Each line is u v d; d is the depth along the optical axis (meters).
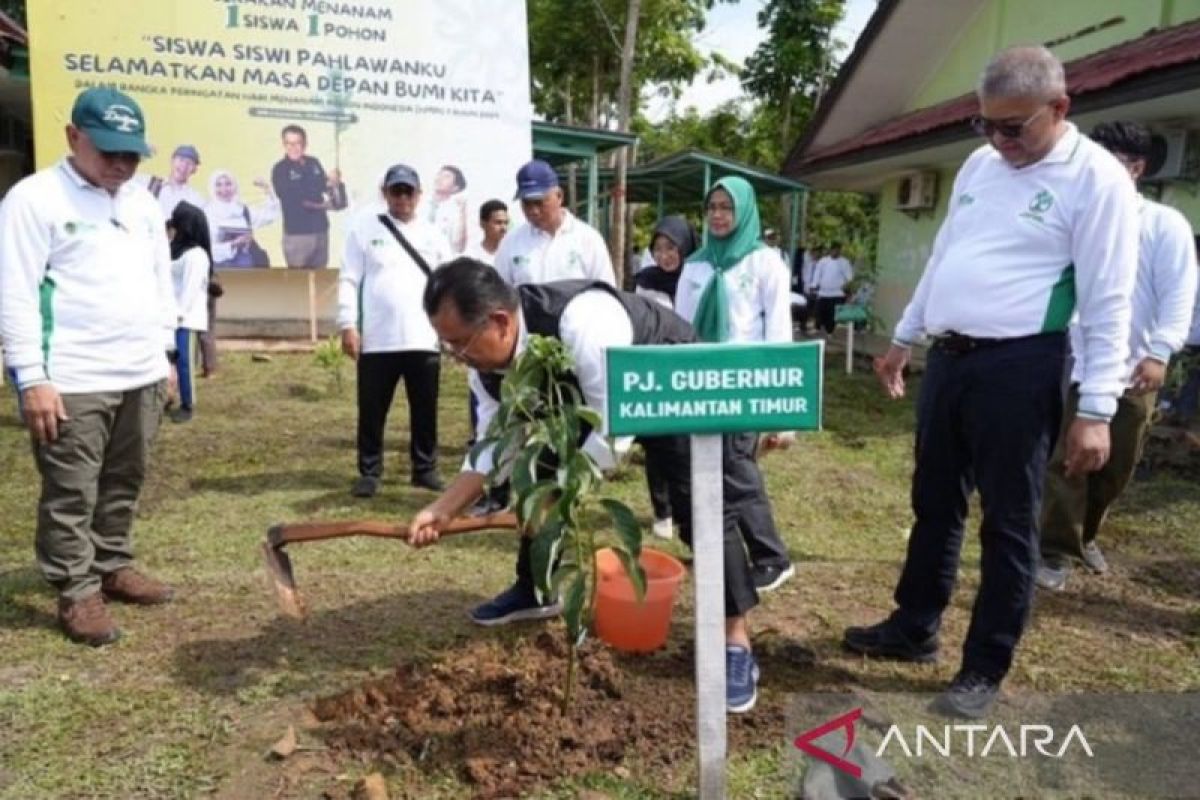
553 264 4.53
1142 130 3.60
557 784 2.33
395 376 5.03
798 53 20.41
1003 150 2.60
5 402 7.37
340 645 3.14
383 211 5.01
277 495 5.09
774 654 3.10
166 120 10.23
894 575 3.97
